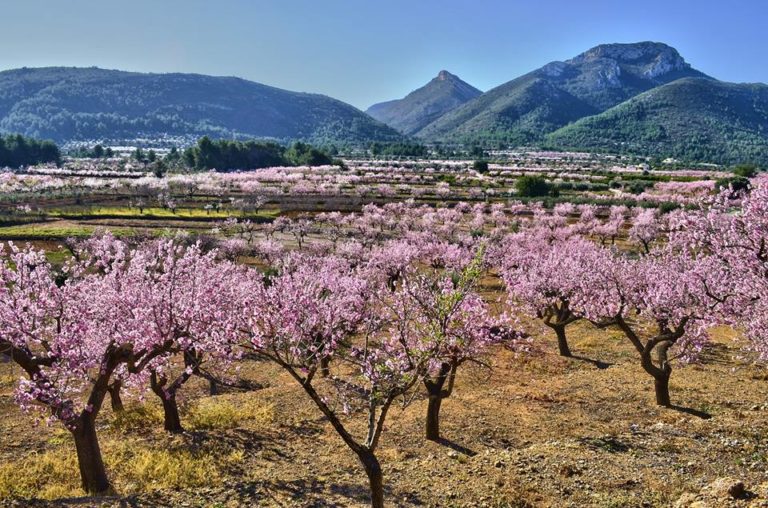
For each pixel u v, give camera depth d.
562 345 31.44
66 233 77.00
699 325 21.75
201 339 17.09
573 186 136.38
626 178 155.00
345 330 19.86
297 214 103.75
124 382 18.08
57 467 16.73
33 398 14.49
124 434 20.08
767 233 18.03
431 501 13.47
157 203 111.50
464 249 56.81
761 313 18.27
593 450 16.19
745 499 11.74
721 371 26.73
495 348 31.42
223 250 65.38
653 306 21.78
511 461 15.58
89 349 16.12
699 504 11.77
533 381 26.20
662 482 13.72
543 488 13.72
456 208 105.81
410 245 59.50
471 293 16.16
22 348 15.00
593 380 25.70
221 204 110.50
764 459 14.64
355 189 130.38
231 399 24.44
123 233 76.62
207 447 18.20
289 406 23.03
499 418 21.05
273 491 14.39
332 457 17.33
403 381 12.66
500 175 173.00
